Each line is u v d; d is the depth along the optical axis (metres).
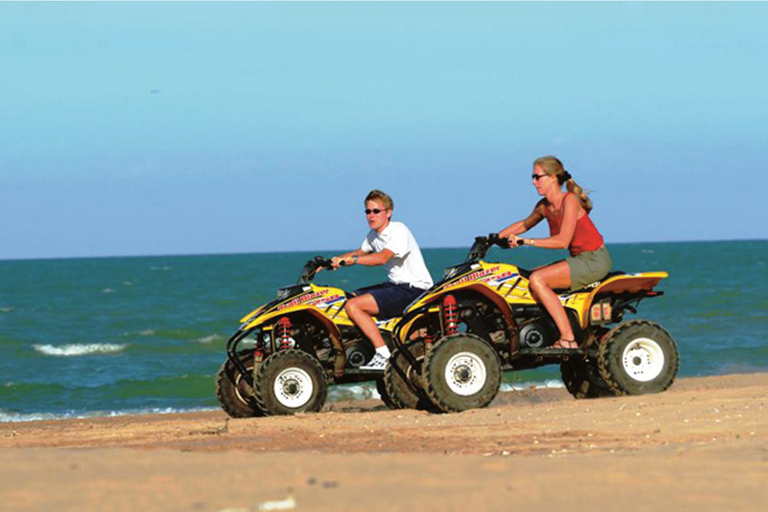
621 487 11.75
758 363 58.84
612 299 26.72
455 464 13.27
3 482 11.80
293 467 12.89
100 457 13.79
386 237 26.36
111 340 83.75
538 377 49.50
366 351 26.88
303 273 26.91
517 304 25.77
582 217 26.08
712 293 120.44
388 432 20.62
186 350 76.81
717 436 18.08
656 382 26.30
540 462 13.58
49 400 51.62
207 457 13.91
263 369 25.69
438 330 26.67
